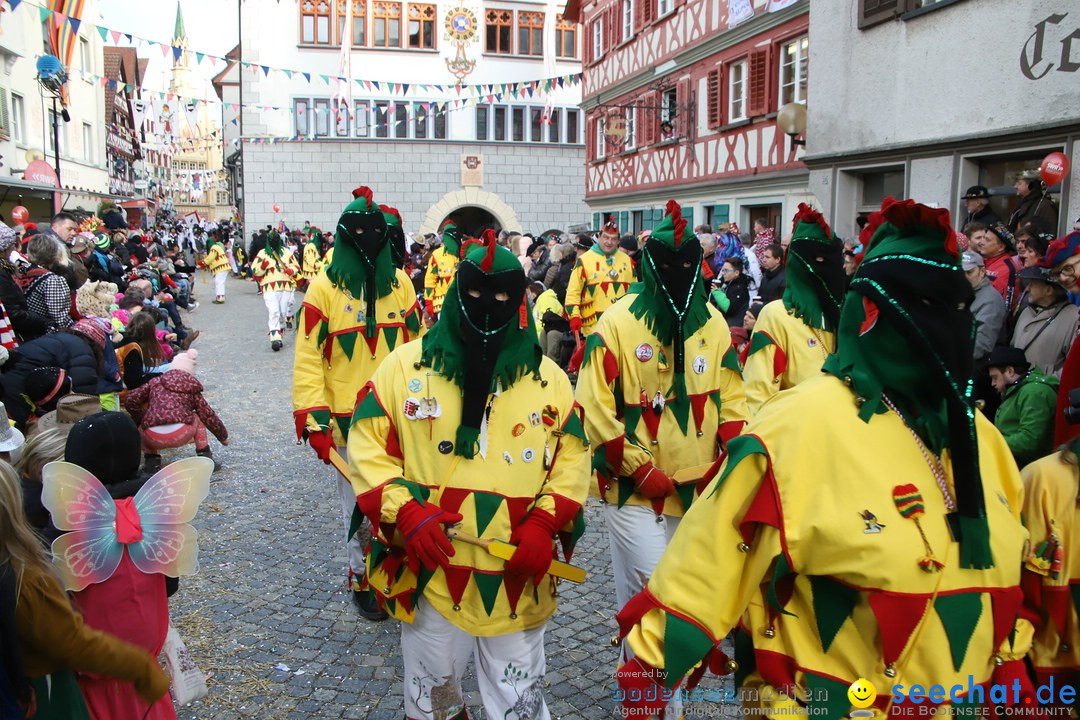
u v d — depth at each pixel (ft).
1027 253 21.42
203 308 70.08
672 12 64.39
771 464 6.45
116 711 9.11
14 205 65.51
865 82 38.19
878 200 39.52
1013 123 30.68
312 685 13.29
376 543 10.17
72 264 28.76
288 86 99.19
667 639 6.54
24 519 7.57
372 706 12.71
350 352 15.96
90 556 9.25
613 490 12.39
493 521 9.51
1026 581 8.02
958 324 6.23
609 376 12.32
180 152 223.51
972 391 6.25
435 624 9.73
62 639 7.64
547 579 9.95
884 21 36.68
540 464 9.78
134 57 128.67
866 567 6.14
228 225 140.97
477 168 103.04
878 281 6.34
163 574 9.88
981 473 6.61
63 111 67.26
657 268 12.18
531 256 50.37
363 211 15.75
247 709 12.61
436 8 100.58
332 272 15.84
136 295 33.88
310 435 15.15
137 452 10.25
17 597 7.27
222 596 16.48
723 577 6.56
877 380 6.41
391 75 100.63
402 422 9.71
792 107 43.60
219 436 25.02
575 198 106.52
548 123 104.47
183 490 9.81
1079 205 28.09
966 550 6.22
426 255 53.57
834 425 6.36
